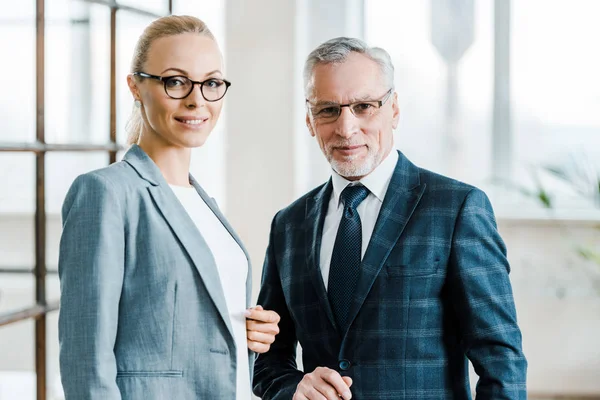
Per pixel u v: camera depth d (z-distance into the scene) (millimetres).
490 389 1835
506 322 1879
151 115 1768
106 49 4691
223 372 1710
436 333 1912
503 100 4648
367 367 1906
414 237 1937
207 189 4551
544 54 4625
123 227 1666
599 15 4586
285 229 2170
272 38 4398
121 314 1659
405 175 2035
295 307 2057
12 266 4918
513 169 4660
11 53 4871
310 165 4613
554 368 4488
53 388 4066
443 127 4676
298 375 2076
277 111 4410
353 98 1941
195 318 1694
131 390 1621
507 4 4621
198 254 1716
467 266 1892
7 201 4938
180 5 4527
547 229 4523
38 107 2717
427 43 4652
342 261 1986
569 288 4500
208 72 1761
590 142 4617
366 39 4668
